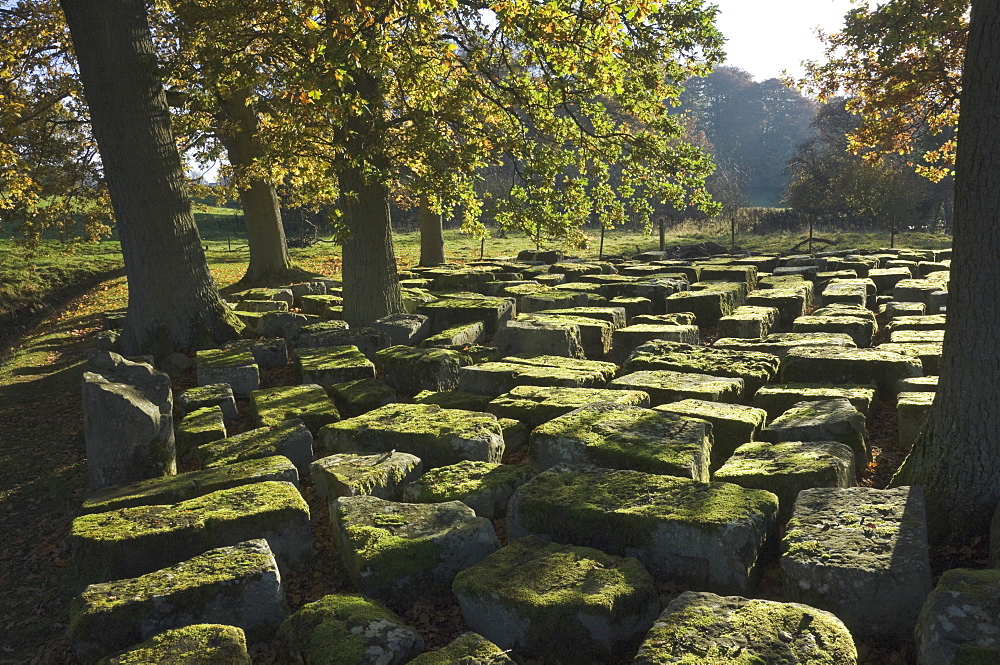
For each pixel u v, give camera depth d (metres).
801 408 8.00
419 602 5.65
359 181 14.23
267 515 6.40
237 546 5.90
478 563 5.41
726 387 8.80
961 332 5.75
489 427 8.05
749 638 4.00
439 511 6.25
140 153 13.50
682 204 14.73
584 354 12.59
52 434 11.38
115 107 13.32
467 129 13.93
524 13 12.18
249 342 13.05
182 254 13.95
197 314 13.95
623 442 6.87
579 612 4.67
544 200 13.62
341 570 6.39
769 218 45.91
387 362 10.85
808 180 49.53
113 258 36.88
